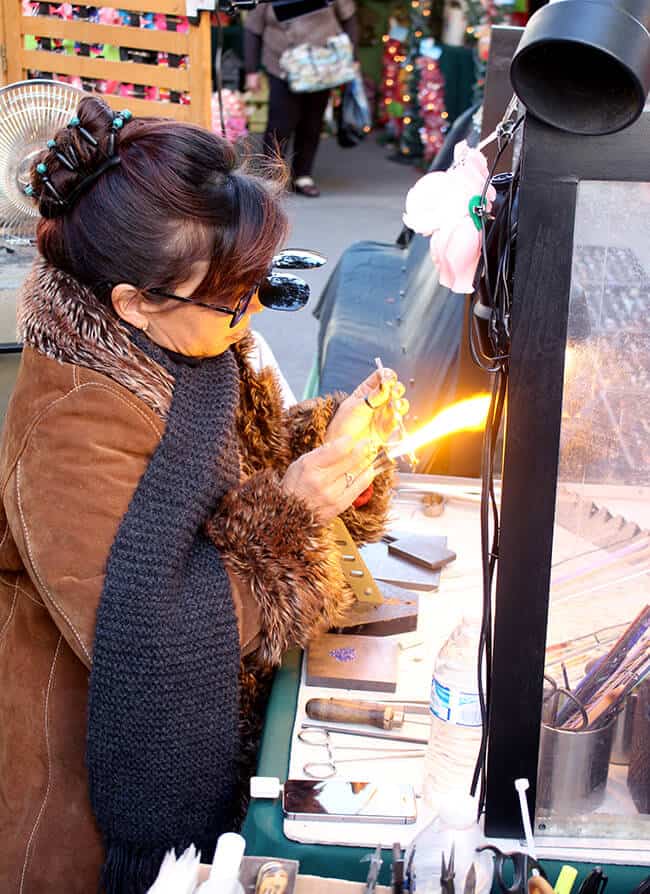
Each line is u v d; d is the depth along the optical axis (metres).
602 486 1.07
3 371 2.14
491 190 1.07
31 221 2.04
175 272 1.24
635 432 1.05
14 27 2.43
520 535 1.07
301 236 6.33
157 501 1.26
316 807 1.20
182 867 0.95
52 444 1.25
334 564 1.35
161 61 2.35
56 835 1.34
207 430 1.32
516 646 1.10
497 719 1.13
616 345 1.02
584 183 0.97
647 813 1.17
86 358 1.26
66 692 1.36
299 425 1.64
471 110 3.78
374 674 1.44
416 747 1.34
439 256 1.08
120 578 1.23
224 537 1.31
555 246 0.98
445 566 1.75
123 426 1.27
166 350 1.33
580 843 1.18
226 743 1.30
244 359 1.55
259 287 1.40
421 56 7.90
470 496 1.97
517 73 0.91
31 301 1.29
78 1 2.34
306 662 1.47
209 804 1.31
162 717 1.24
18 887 1.34
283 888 1.03
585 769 1.15
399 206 7.23
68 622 1.25
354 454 1.34
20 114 1.92
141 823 1.28
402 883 1.03
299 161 7.34
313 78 6.88
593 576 1.10
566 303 1.00
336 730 1.37
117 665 1.23
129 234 1.22
